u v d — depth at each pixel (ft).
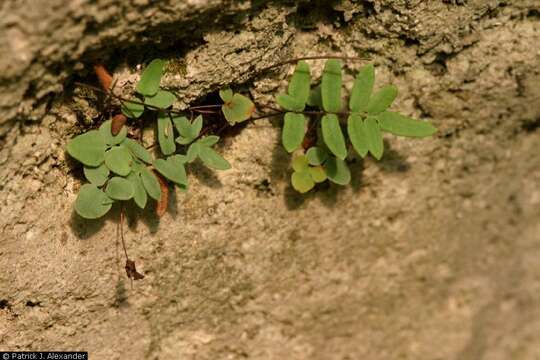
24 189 1.88
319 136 1.95
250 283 2.04
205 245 1.99
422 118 2.03
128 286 1.97
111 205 1.90
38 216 1.90
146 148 1.93
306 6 1.94
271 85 1.95
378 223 2.08
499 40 1.99
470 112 2.04
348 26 1.96
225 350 2.07
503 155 2.10
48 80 1.83
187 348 2.04
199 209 1.97
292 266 2.05
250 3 1.86
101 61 1.86
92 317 1.96
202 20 1.86
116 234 1.94
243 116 1.92
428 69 2.00
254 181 1.99
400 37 1.96
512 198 2.16
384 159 2.04
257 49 1.91
